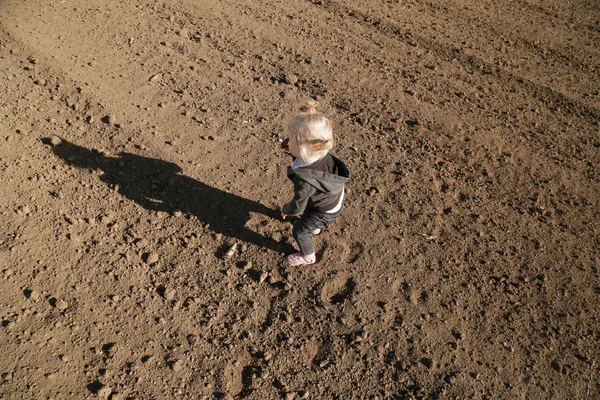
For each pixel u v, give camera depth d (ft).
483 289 11.76
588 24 22.85
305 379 10.00
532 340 10.89
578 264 12.50
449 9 23.11
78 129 13.88
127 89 15.38
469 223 13.26
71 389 9.20
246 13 20.53
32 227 11.43
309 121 9.10
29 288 10.48
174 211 12.52
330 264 11.99
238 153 14.32
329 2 22.29
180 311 10.75
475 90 18.11
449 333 10.89
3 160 12.37
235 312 10.89
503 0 24.39
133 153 13.64
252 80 17.04
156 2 19.93
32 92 14.35
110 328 10.20
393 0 23.17
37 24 16.80
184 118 14.98
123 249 11.60
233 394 9.66
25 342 9.62
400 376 10.13
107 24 17.88
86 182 12.72
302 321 10.89
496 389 10.06
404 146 15.33
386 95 17.29
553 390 10.12
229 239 12.23
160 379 9.67
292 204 10.02
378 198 13.60
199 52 17.76
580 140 16.37
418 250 12.46
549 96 18.15
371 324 10.92
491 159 15.26
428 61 19.34
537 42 21.13
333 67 18.26
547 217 13.65
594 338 11.02
